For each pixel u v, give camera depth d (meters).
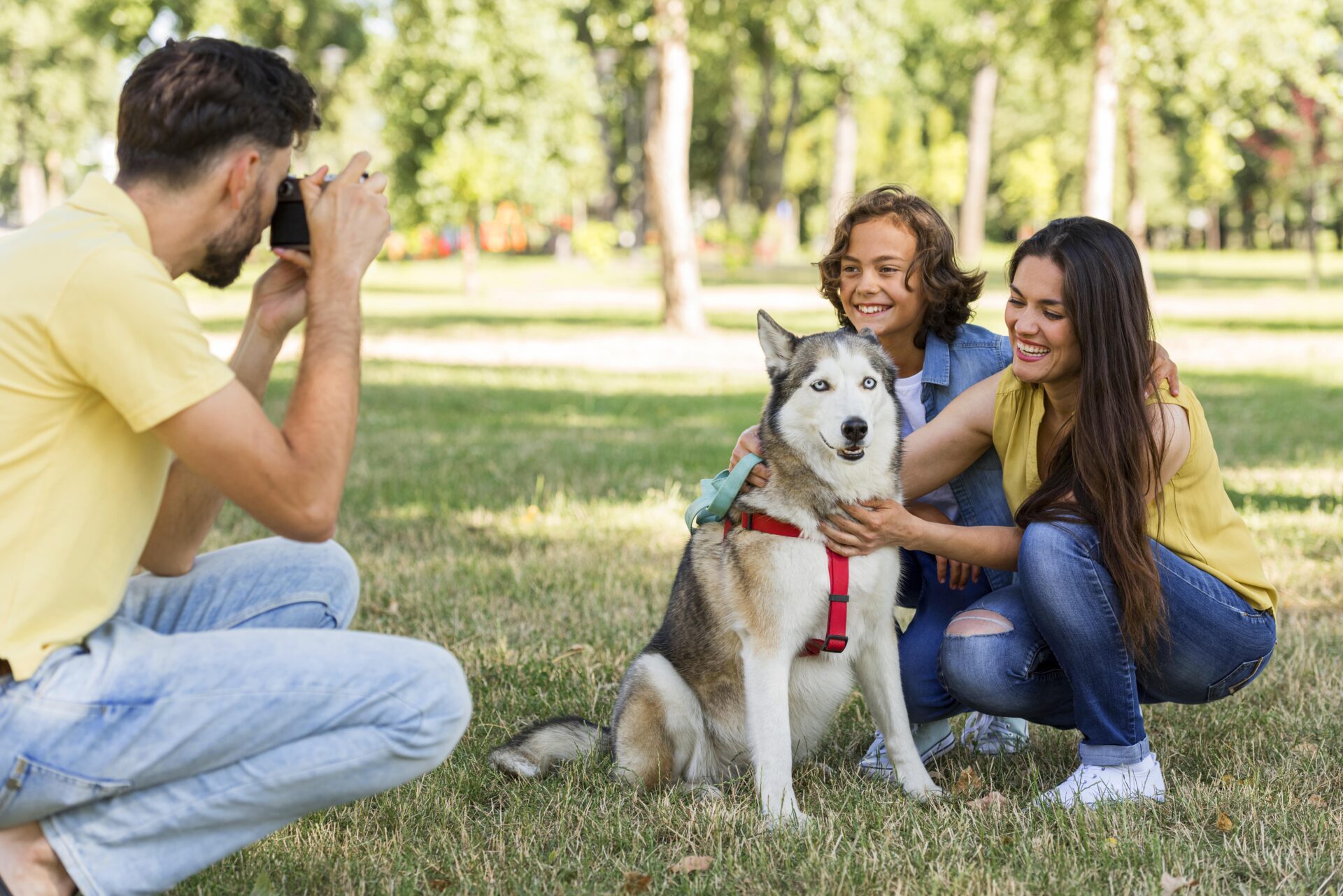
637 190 50.84
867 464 3.23
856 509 3.17
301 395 2.18
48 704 1.98
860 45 18.45
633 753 3.32
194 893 2.55
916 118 60.53
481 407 11.69
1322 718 3.62
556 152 26.83
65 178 54.66
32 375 1.96
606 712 3.94
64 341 1.95
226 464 2.04
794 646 3.24
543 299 28.83
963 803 3.07
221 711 2.09
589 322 21.98
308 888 2.59
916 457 3.45
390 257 50.75
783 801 3.08
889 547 3.27
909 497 3.52
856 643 3.32
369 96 33.88
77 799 2.05
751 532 3.24
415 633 4.68
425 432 10.15
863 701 4.14
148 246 2.13
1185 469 3.06
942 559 3.60
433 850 2.82
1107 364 2.91
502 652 4.43
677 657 3.45
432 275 41.19
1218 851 2.71
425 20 21.45
